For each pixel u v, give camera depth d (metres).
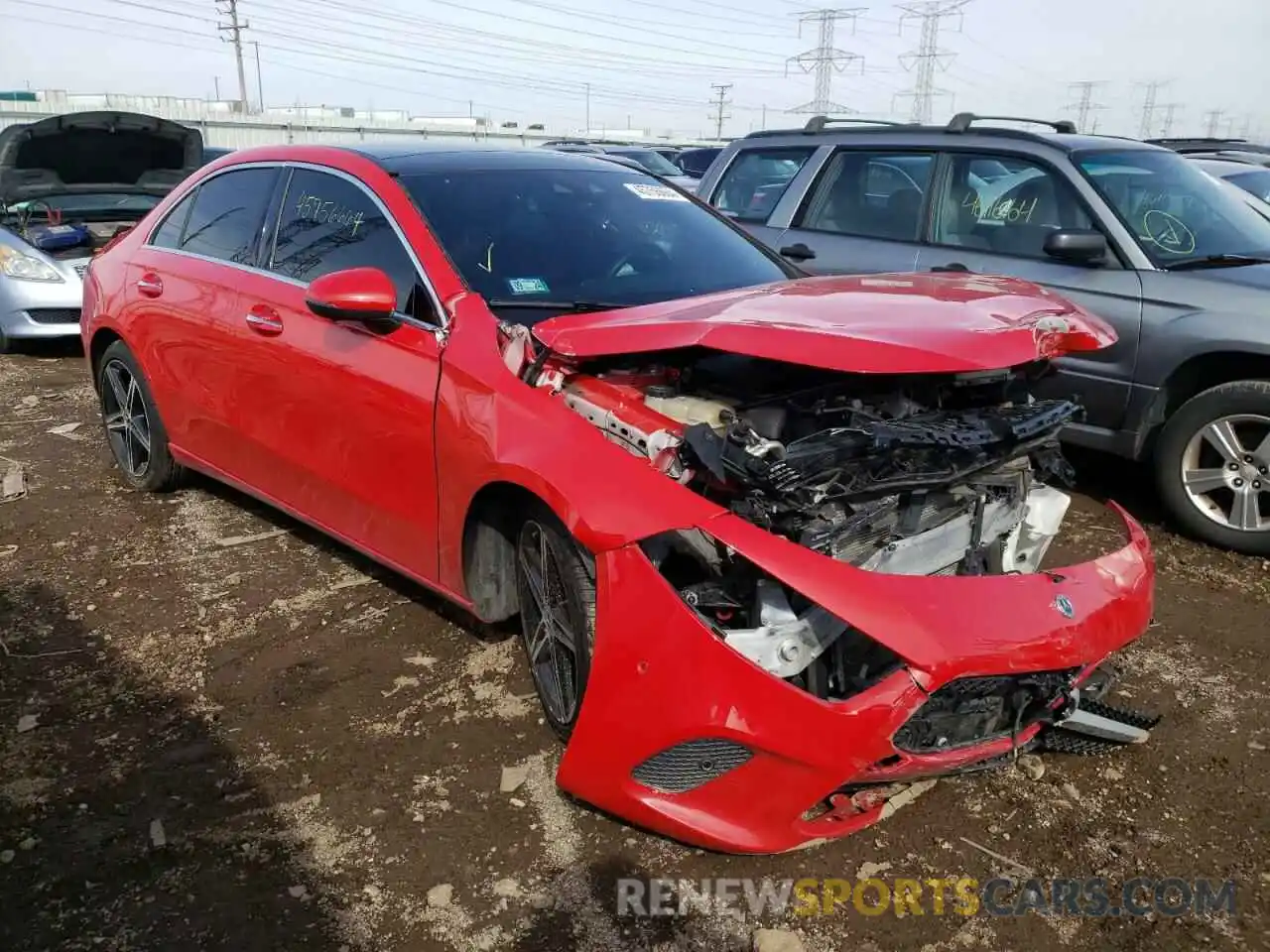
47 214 8.78
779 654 2.24
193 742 2.95
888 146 5.98
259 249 3.93
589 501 2.43
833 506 2.38
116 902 2.33
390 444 3.20
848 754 2.19
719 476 2.33
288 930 2.25
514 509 2.96
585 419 2.65
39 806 2.66
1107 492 5.12
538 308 3.16
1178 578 4.12
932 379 2.64
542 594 2.88
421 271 3.22
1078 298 4.80
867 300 2.78
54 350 8.61
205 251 4.22
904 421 2.52
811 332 2.47
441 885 2.38
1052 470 3.02
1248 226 5.17
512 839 2.53
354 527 3.55
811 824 2.34
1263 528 4.27
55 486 5.10
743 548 2.25
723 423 2.53
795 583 2.21
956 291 2.94
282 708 3.12
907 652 2.20
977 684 2.38
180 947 2.20
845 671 2.34
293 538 4.41
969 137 5.63
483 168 3.73
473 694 3.18
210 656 3.43
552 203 3.65
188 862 2.46
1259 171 8.78
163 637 3.56
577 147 17.95
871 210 5.97
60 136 8.41
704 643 2.23
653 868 2.43
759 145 6.86
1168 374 4.49
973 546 2.78
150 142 8.96
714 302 2.87
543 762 2.84
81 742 2.95
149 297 4.41
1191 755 2.90
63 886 2.39
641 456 2.51
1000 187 5.40
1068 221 5.05
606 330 2.72
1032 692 2.45
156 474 4.80
